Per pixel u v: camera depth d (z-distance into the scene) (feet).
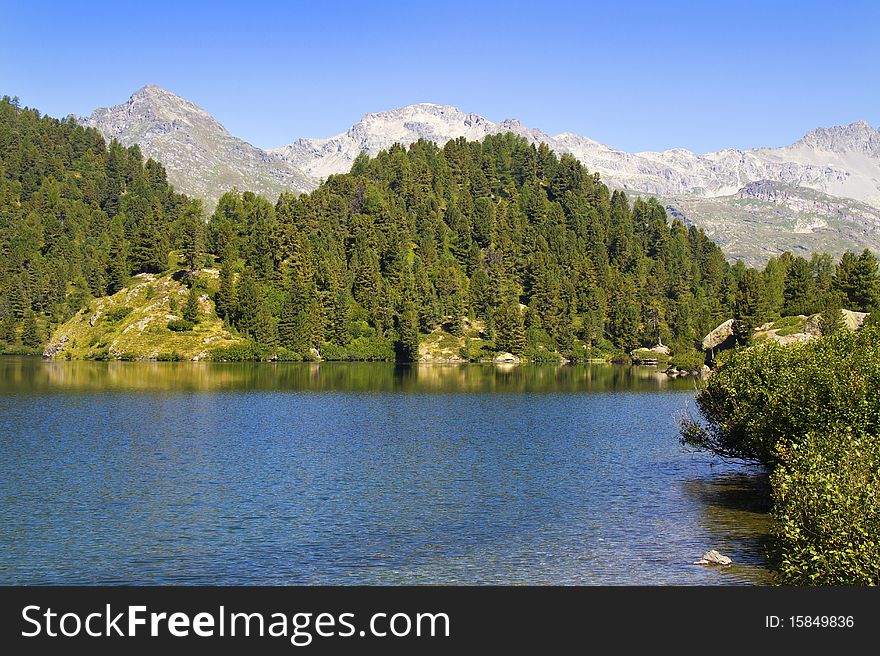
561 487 172.76
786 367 151.12
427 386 490.49
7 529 135.95
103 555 122.31
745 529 135.33
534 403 382.83
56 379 504.43
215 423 291.17
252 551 124.47
